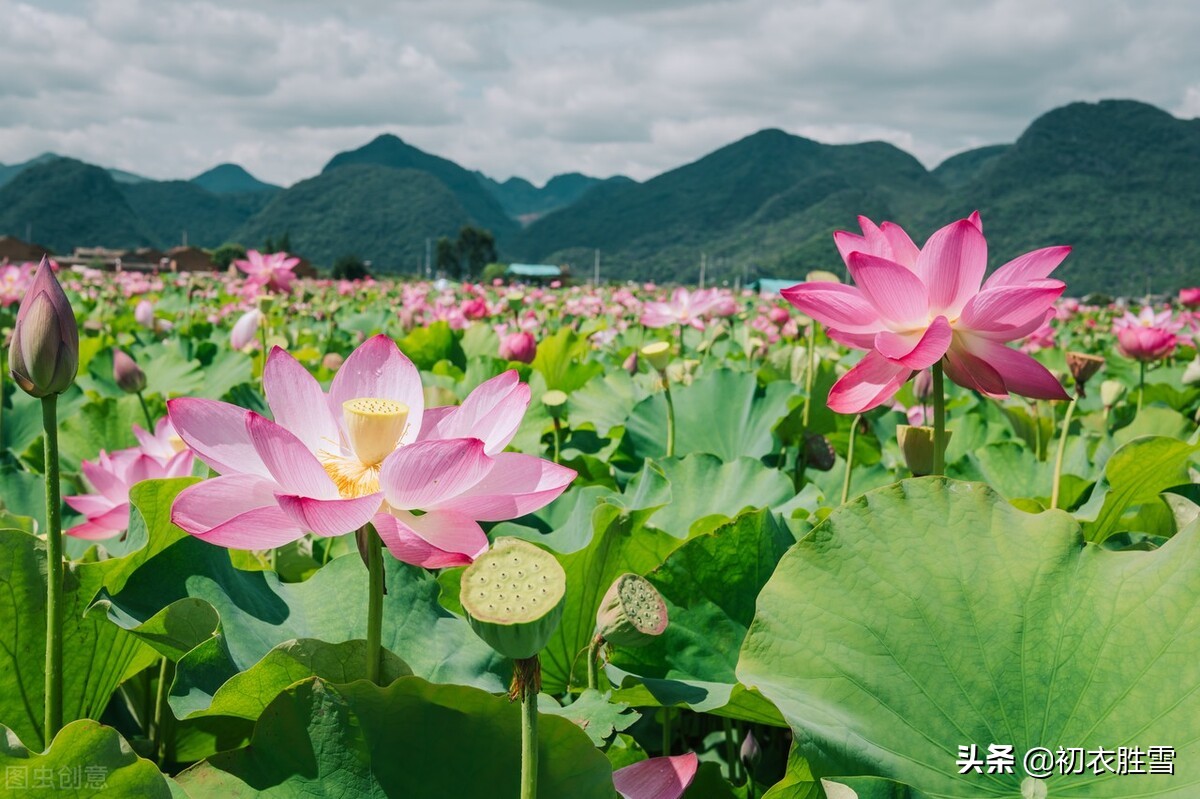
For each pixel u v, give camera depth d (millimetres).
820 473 4082
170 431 2770
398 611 1736
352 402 1360
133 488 1781
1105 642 1427
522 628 1011
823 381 4410
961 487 1599
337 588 1782
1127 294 153750
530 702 1061
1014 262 1945
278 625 1706
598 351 8570
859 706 1411
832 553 1563
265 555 2426
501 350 5309
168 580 1678
